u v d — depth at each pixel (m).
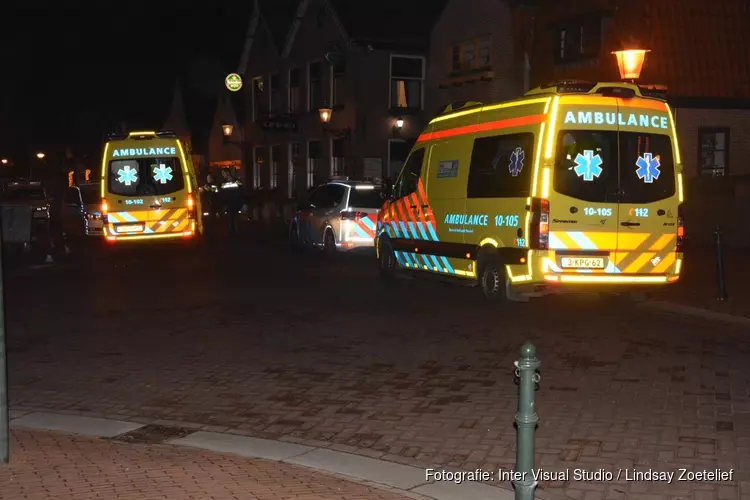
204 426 7.11
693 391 7.82
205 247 24.25
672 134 11.58
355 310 12.60
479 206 12.46
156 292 14.86
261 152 39.84
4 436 5.77
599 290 11.34
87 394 8.20
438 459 6.18
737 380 8.21
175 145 20.69
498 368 8.86
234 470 5.80
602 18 22.09
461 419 7.14
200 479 5.54
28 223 22.50
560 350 9.61
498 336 10.48
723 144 21.45
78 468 5.73
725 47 21.33
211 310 12.79
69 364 9.42
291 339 10.55
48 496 5.12
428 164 14.04
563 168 11.16
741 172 21.38
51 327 11.59
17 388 8.45
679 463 5.96
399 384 8.31
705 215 20.14
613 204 11.28
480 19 27.14
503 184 11.94
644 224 11.41
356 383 8.39
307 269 18.22
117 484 5.38
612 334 10.52
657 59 20.72
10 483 5.38
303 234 20.91
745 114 21.41
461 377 8.53
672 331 10.71
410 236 14.57
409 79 31.78
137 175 20.47
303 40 35.34
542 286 11.34
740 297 12.66
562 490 5.50
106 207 20.28
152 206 20.50
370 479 5.75
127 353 9.92
